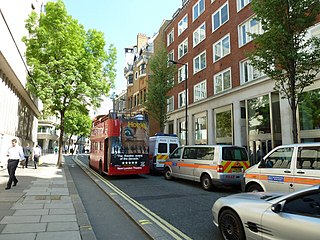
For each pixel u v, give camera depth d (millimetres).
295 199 3674
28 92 24125
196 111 25000
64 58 20016
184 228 5684
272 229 3740
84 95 21547
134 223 6145
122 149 14633
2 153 17141
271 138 15875
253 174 7758
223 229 4766
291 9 10016
